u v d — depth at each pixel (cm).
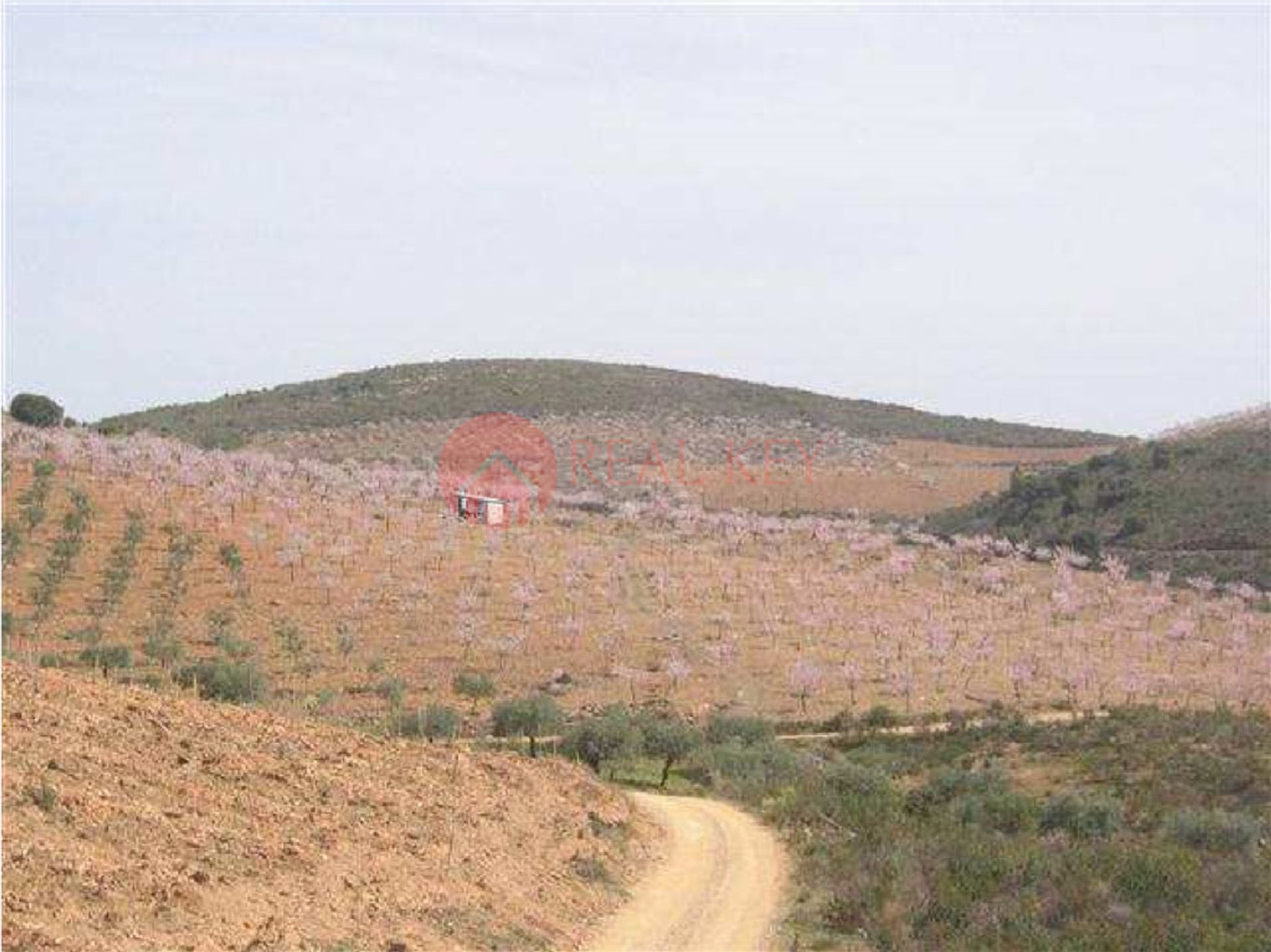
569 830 3859
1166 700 9062
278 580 9869
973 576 13088
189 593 9312
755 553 13250
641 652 9394
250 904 2483
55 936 2086
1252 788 5944
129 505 10838
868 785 5641
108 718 3422
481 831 3481
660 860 4034
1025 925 3384
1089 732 7288
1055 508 16738
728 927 3328
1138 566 14425
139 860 2488
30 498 10362
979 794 5522
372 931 2583
